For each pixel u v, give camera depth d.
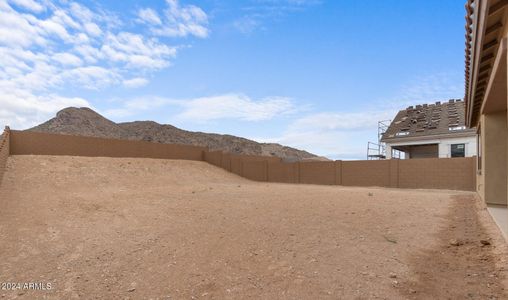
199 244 6.57
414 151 31.53
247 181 27.84
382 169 21.17
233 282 4.71
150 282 4.79
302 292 4.29
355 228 7.47
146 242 6.74
